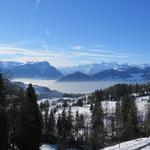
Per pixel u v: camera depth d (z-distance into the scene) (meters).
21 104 45.50
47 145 111.06
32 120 45.66
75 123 141.38
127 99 105.44
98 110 102.69
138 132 101.44
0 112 41.62
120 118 103.56
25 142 45.53
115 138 102.19
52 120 131.75
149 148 53.38
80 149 117.44
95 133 97.62
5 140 43.62
